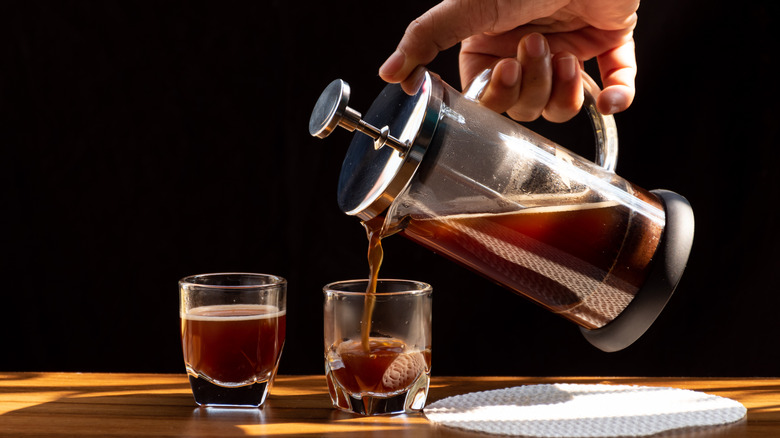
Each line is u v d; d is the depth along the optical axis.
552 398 0.94
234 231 1.67
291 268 1.67
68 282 1.70
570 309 0.93
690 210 0.90
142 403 0.94
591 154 1.61
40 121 1.66
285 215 1.67
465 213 0.83
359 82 1.62
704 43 1.57
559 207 0.84
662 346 1.65
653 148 1.60
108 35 1.63
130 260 1.69
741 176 1.59
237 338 0.90
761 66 1.56
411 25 0.96
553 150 0.89
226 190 1.66
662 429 0.82
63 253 1.69
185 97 1.64
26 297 1.70
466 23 0.97
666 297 0.87
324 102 0.82
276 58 1.63
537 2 0.98
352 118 0.78
